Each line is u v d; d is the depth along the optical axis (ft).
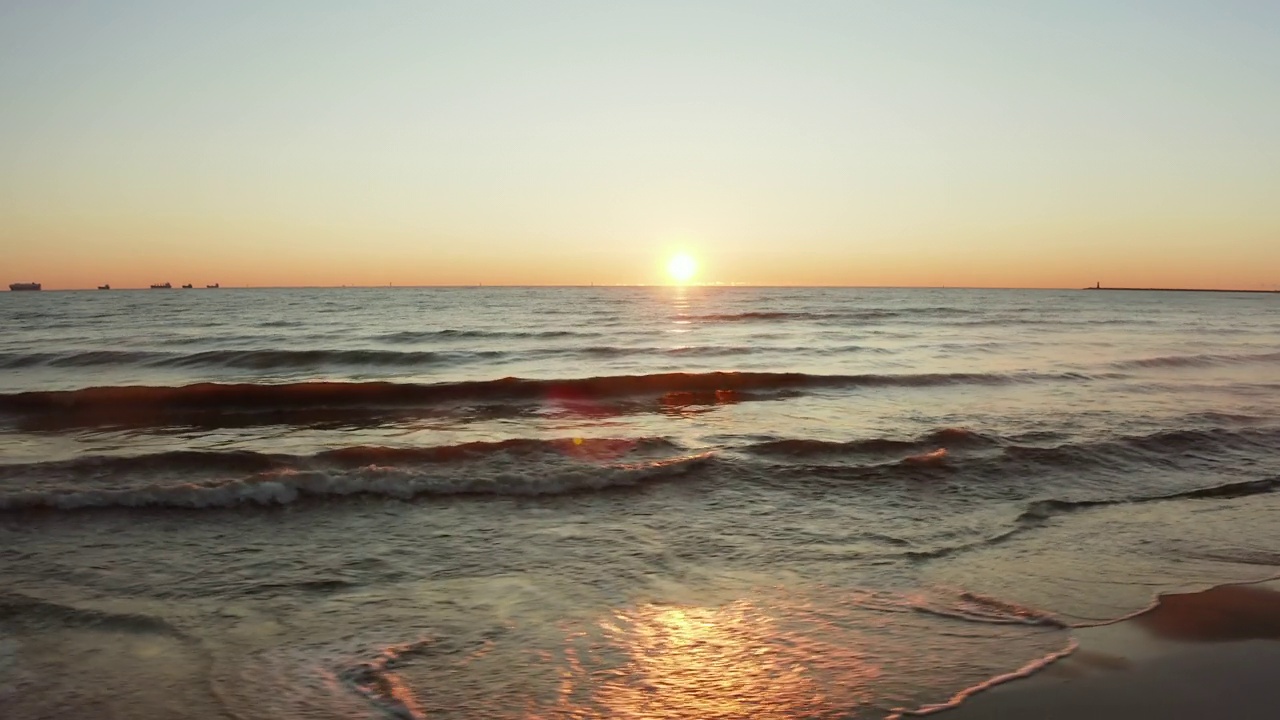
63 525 24.62
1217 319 180.04
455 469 31.58
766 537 24.30
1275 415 45.91
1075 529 25.70
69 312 182.19
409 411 48.26
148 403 49.14
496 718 13.96
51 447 37.04
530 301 281.54
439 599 19.29
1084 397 53.06
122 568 21.20
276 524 25.07
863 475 31.35
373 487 28.22
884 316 175.01
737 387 57.21
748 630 17.74
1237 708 14.67
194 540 23.53
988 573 21.57
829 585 20.53
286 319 152.46
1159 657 16.69
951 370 67.82
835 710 14.37
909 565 22.09
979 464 33.17
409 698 14.58
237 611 18.48
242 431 41.75
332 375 65.00
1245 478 32.76
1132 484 31.50
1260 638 17.70
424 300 291.99
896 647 16.98
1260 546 24.32
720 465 32.04
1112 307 253.24
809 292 498.69
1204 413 45.93
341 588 19.94
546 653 16.47
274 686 14.97
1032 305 261.03
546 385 53.93
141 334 109.50
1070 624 18.31
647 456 34.14
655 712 14.25
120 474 30.55
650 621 18.13
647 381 55.83
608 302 271.08
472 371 67.77
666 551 22.94
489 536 24.13
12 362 70.13
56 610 18.37
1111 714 14.37
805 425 42.32
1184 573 21.86
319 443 38.04
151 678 15.29
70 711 14.10
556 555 22.52
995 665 16.20
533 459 33.22
